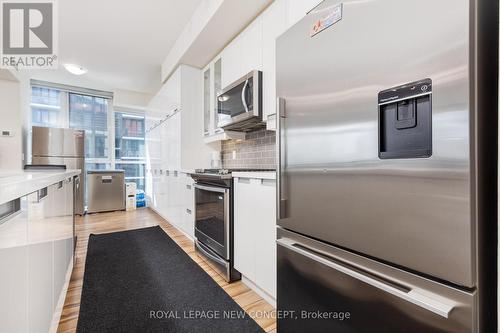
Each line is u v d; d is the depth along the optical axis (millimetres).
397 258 728
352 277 856
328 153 922
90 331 1343
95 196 4539
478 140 604
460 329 622
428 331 672
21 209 731
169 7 2434
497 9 663
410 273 716
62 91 4609
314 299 995
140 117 5566
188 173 2756
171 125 3469
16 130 3576
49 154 3949
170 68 3350
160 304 1610
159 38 3016
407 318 712
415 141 700
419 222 678
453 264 619
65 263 1612
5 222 622
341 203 880
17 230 700
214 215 2164
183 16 2576
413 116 702
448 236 625
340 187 882
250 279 1733
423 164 667
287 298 1125
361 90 809
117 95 4891
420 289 696
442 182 631
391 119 752
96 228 3510
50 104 4500
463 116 593
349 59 844
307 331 1023
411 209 693
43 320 958
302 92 1031
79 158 4191
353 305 854
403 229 712
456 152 606
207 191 2283
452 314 634
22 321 729
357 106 822
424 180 665
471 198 588
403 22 700
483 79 619
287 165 1106
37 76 4145
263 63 2016
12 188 604
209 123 3059
